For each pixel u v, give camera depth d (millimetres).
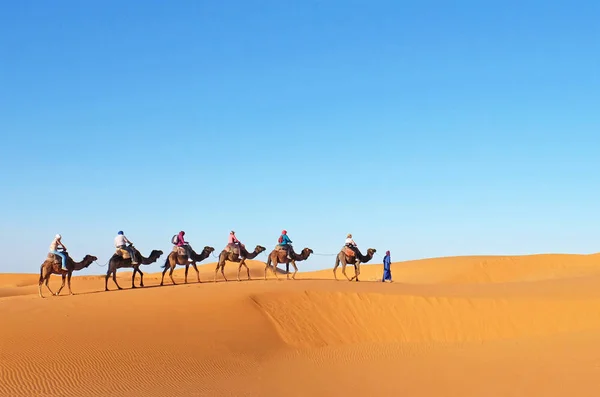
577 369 19625
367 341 25891
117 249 30234
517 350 23141
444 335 26484
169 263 32750
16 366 17406
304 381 19016
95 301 25391
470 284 37219
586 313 26625
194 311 24297
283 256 35312
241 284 31688
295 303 27031
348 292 28297
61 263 27766
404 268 65125
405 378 19656
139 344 20406
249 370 19891
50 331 20484
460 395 17625
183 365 19328
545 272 57344
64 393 15758
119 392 16172
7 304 24859
